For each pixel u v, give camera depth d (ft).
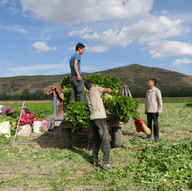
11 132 26.43
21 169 14.52
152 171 13.55
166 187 11.60
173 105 69.15
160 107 22.38
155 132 22.68
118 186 11.75
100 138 14.80
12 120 29.27
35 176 13.24
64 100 22.81
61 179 12.67
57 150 19.01
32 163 15.72
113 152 18.20
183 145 19.13
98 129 14.92
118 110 16.81
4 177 13.20
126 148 19.34
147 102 23.13
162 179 12.46
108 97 17.22
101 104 15.40
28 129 26.73
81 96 20.49
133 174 13.43
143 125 21.21
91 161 16.05
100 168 14.56
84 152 18.49
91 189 11.34
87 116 16.26
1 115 31.60
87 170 14.19
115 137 19.51
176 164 14.40
